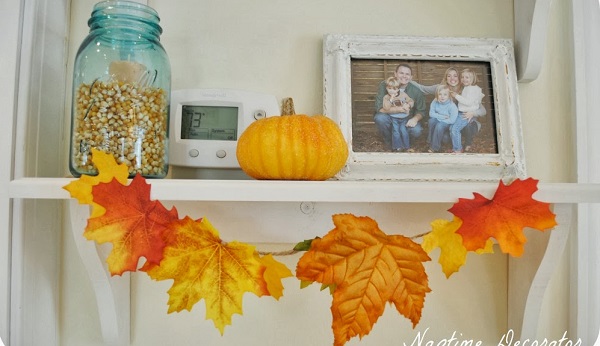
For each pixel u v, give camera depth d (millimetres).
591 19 815
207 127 747
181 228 570
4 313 662
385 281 571
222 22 793
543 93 814
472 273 793
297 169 604
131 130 626
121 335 710
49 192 559
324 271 567
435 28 812
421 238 760
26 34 673
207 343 770
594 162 797
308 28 800
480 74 775
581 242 784
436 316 788
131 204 556
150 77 661
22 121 666
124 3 666
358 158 725
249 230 751
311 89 791
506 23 817
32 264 701
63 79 768
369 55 763
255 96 759
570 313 793
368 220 584
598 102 806
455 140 750
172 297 557
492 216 577
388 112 750
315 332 779
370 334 783
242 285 562
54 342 738
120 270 546
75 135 638
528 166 803
